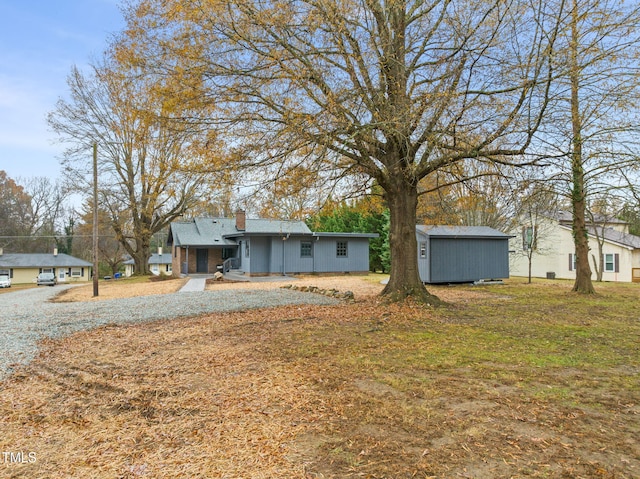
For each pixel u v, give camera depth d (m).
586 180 13.74
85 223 35.16
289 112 7.95
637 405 3.92
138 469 2.90
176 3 7.53
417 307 9.98
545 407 3.87
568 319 9.09
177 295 14.27
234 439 3.33
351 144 8.73
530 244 20.91
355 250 26.08
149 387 4.70
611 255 23.97
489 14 8.40
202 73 8.23
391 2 8.65
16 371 5.50
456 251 18.92
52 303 14.48
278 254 23.88
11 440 3.44
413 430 3.39
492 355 5.82
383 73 8.65
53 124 24.92
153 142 9.12
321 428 3.47
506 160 9.39
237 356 5.93
